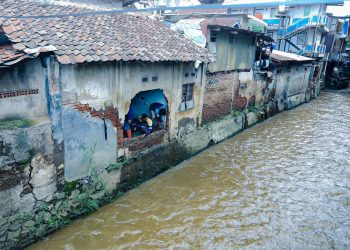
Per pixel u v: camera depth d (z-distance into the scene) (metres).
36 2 9.41
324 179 11.91
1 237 6.83
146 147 11.02
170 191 10.52
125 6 18.97
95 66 8.29
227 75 15.82
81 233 8.12
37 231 7.58
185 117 12.87
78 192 8.57
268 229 8.75
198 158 13.47
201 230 8.57
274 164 13.16
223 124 15.91
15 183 6.89
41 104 7.30
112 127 9.31
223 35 14.62
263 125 19.22
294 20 30.72
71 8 9.99
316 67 30.59
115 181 9.75
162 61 10.31
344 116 22.19
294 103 25.41
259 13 31.80
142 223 8.74
